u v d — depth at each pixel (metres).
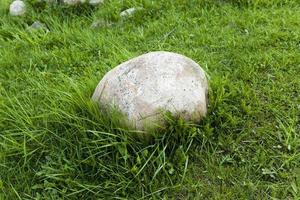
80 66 4.25
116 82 3.22
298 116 3.33
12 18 5.14
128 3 5.14
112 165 3.03
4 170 3.17
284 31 4.36
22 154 3.22
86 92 3.50
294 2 4.84
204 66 3.91
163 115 3.04
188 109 3.10
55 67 4.29
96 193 2.94
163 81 3.12
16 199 3.00
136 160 3.03
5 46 4.67
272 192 2.86
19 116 3.36
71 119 3.25
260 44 4.20
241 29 4.50
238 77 3.82
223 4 4.95
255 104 3.46
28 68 4.32
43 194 2.98
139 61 3.28
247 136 3.23
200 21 4.71
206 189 2.94
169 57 3.28
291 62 3.86
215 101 3.32
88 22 5.02
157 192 2.93
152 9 4.97
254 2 4.86
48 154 3.20
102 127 3.14
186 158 3.03
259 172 3.00
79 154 3.09
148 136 3.05
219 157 3.12
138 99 3.07
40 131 3.26
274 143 3.17
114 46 4.39
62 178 3.01
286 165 3.01
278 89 3.61
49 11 5.15
